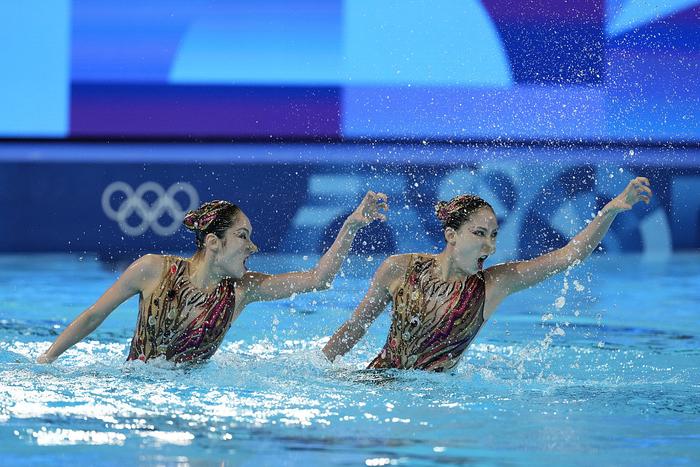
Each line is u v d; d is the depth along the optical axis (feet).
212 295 47.96
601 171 123.65
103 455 31.22
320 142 129.70
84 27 131.34
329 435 34.09
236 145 129.08
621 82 126.00
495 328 67.21
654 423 36.83
